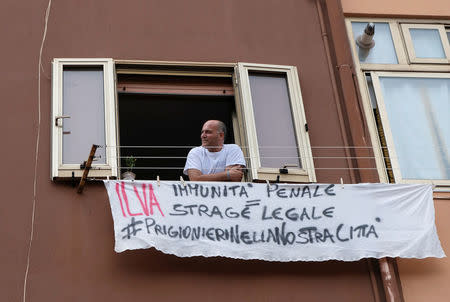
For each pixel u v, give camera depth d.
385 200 7.70
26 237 7.23
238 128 8.50
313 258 7.34
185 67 8.48
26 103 7.90
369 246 7.48
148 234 7.13
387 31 9.48
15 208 7.35
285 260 7.30
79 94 8.02
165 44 8.56
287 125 8.30
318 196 7.60
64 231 7.32
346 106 8.48
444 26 9.60
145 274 7.21
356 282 7.50
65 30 8.41
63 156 7.67
